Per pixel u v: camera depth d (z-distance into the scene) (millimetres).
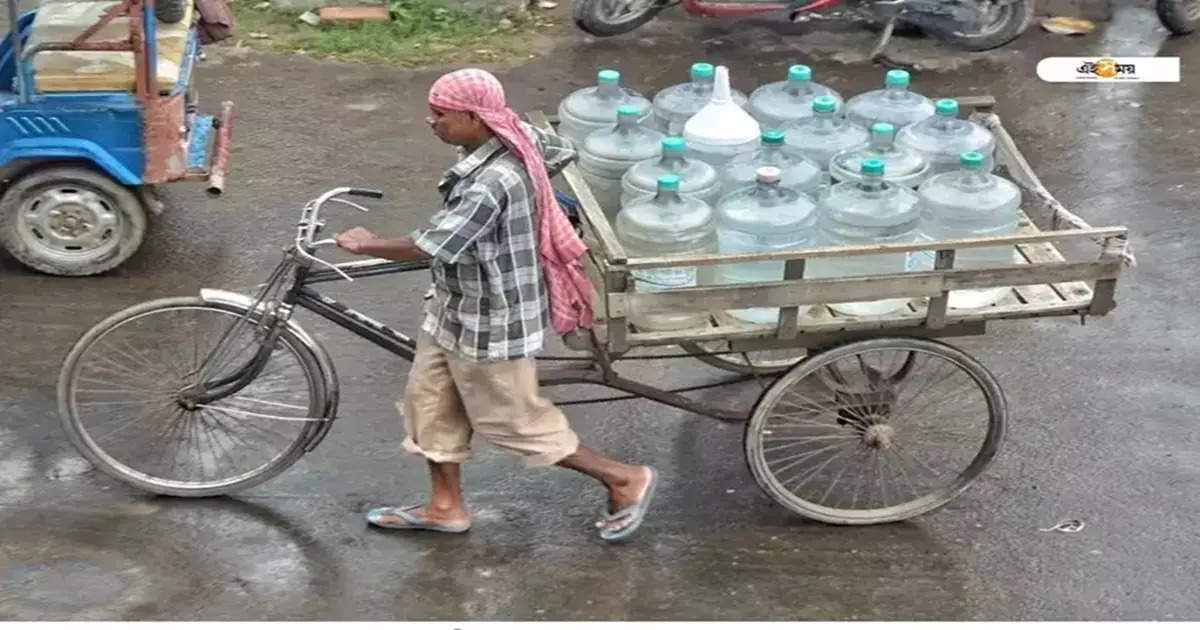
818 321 3861
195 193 6203
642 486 4055
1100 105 7438
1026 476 4504
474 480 4438
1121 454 4617
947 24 7984
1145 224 6180
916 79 7770
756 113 4469
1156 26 8492
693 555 4125
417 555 4102
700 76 4430
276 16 8242
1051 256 4086
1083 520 4301
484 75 3508
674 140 3918
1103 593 4000
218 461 4434
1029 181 4355
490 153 3535
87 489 4340
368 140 6812
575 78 7695
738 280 3869
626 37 8250
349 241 3648
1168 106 7426
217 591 3947
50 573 3988
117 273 5559
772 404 4004
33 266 5477
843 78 7785
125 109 5211
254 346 4262
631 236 3820
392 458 4543
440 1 8328
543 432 3877
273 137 6793
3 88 5586
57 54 5285
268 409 4598
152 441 4508
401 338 4039
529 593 3963
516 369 3729
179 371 4824
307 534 4176
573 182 4082
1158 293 5621
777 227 3770
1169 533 4246
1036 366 5109
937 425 4727
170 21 5641
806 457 4406
